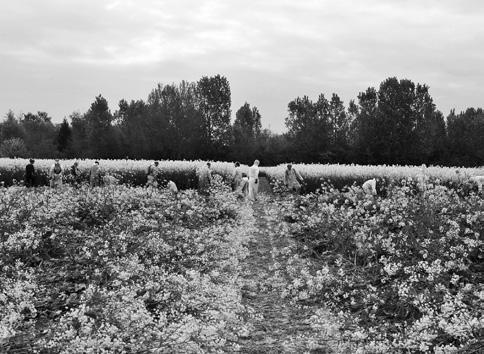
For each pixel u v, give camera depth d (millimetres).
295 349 7051
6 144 72125
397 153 60781
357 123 68125
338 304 9023
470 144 61594
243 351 6953
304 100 68562
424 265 9219
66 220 14539
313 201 17891
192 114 66938
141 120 69250
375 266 10609
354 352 6898
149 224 13758
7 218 12828
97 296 7895
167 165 35219
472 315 7309
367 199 15000
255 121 87812
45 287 9039
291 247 12953
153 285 8539
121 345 6230
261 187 40656
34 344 6410
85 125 79562
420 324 6770
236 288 9695
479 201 13945
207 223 16312
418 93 63125
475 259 10859
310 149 65188
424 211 13133
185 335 6453
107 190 18203
